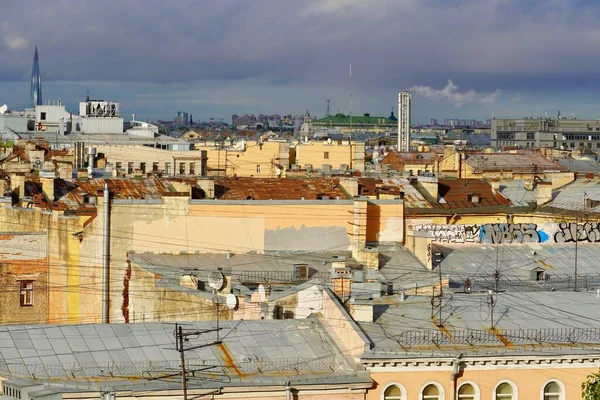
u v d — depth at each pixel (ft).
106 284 391.45
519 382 274.98
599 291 317.63
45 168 583.58
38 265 406.82
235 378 264.31
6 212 423.64
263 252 400.26
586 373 277.23
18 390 248.32
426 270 385.09
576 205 517.14
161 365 267.80
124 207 393.09
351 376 267.59
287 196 483.51
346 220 404.98
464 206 519.19
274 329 288.30
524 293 316.40
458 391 271.90
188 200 396.57
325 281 335.26
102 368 263.49
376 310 294.87
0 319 402.11
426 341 278.05
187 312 344.08
